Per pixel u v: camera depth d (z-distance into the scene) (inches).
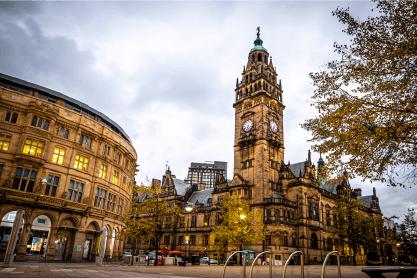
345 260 3051.2
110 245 1732.3
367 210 4367.6
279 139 3417.8
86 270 857.5
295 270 1104.2
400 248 1731.1
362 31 727.7
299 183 3078.2
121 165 1911.9
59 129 1466.5
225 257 2893.7
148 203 1669.5
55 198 1354.6
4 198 1200.8
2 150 1262.3
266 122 3284.9
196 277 692.1
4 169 1253.7
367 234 2618.1
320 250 3038.9
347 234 2672.2
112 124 2032.5
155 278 621.9
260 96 3353.8
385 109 688.4
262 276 761.0
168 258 1659.7
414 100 638.5
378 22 712.4
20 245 1232.8
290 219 2918.3
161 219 1672.0
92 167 1611.7
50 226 1370.6
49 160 1393.9
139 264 1615.4
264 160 3102.9
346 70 746.8
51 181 1393.9
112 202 1776.6
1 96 1288.1
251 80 3555.6
